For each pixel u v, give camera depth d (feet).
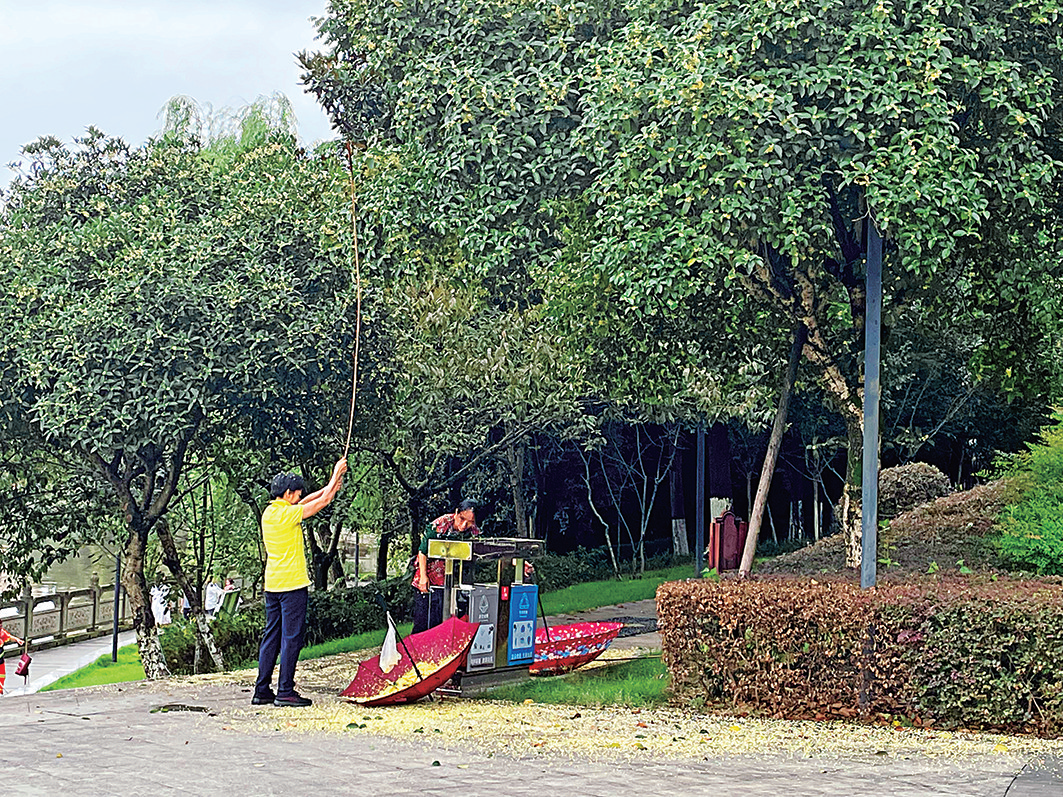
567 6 35.70
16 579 56.95
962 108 30.66
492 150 35.35
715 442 94.53
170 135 55.77
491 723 27.45
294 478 30.94
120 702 30.81
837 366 39.88
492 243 36.37
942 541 43.34
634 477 104.73
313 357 45.32
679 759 23.22
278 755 23.15
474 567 34.53
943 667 26.96
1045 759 23.36
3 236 48.98
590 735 25.82
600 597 66.80
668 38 31.96
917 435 90.12
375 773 21.48
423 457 66.69
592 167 35.55
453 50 36.50
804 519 117.50
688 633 29.71
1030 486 41.32
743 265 34.09
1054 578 31.01
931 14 30.22
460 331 62.95
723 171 29.76
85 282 46.50
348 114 54.49
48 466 55.77
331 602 57.93
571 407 69.97
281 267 46.37
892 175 29.68
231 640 54.80
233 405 45.83
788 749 24.32
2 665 56.90
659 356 46.06
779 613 28.58
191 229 47.29
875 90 29.43
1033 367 43.50
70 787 19.83
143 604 51.24
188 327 43.91
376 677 31.09
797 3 29.73
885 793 20.20
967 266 40.24
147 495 51.52
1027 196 30.91
